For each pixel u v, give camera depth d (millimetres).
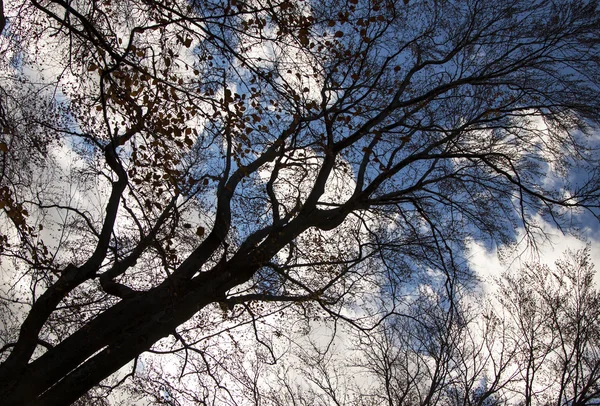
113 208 9406
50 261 8305
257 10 6227
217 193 10094
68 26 5566
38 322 8484
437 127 11336
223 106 6469
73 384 8227
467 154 10711
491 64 11938
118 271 9469
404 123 11281
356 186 11422
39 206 8508
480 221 11570
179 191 6793
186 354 9742
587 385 11172
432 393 11492
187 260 9680
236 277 9602
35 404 7938
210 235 9820
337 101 9445
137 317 8938
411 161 11102
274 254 10023
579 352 11938
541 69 11602
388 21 9039
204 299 9312
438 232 10867
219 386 10539
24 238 7445
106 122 5840
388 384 12422
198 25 5879
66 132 8953
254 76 6922
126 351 8547
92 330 8703
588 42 11211
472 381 12078
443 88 11406
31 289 8578
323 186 10820
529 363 12234
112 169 9023
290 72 7617
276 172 10234
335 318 10461
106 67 5965
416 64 12047
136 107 6508
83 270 8961
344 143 10359
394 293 10906
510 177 10500
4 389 7961
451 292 10742
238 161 7523
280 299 10016
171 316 8961
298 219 10445
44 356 8453
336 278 10062
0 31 6488
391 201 11305
